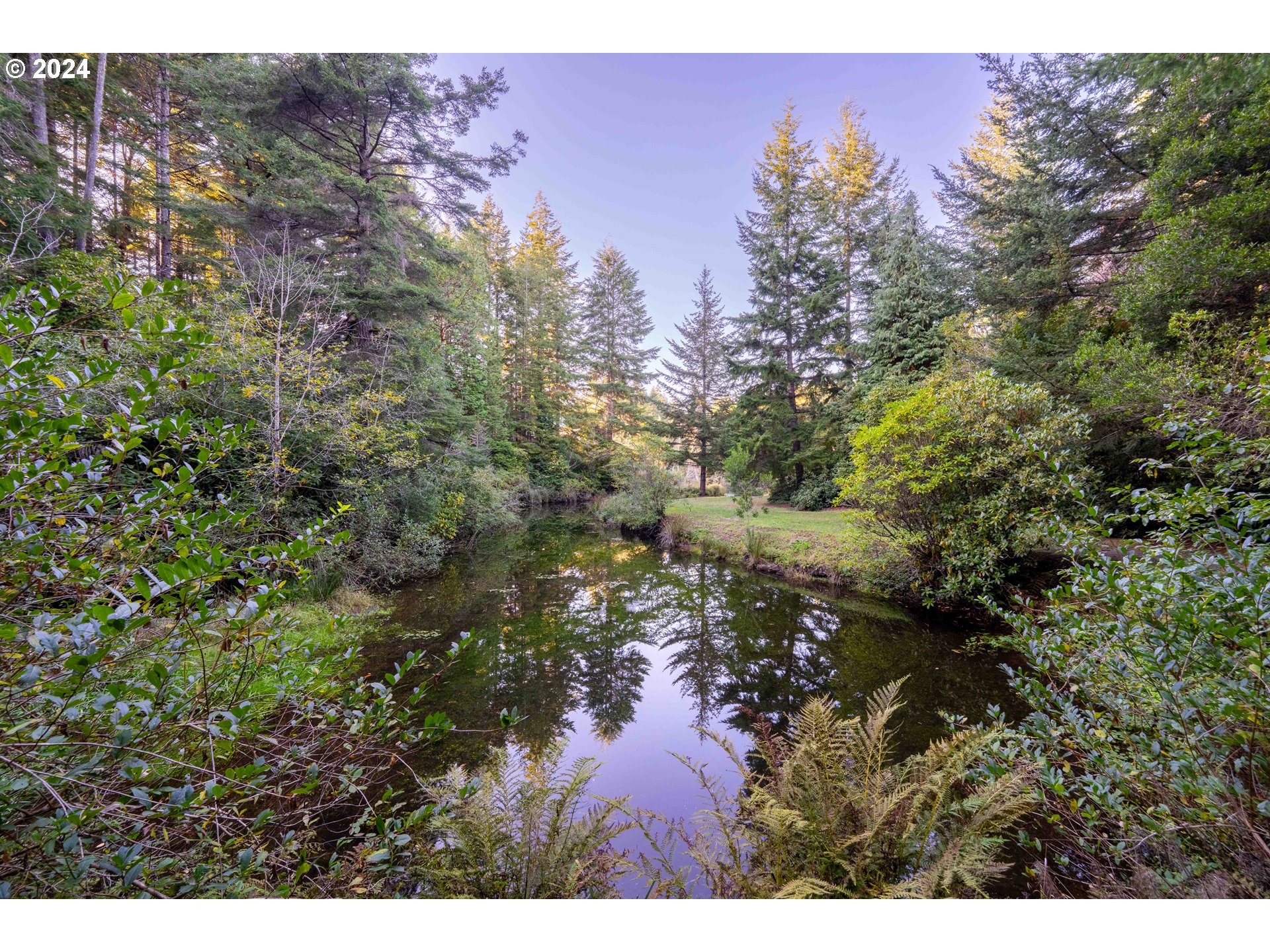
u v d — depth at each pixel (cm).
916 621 677
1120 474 661
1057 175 934
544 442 2370
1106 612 219
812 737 238
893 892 177
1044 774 202
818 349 1588
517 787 250
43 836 135
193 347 171
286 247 862
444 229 1842
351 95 907
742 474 1423
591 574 1043
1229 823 157
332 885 186
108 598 152
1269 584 154
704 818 288
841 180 1673
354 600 686
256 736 176
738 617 762
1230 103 536
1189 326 473
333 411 696
